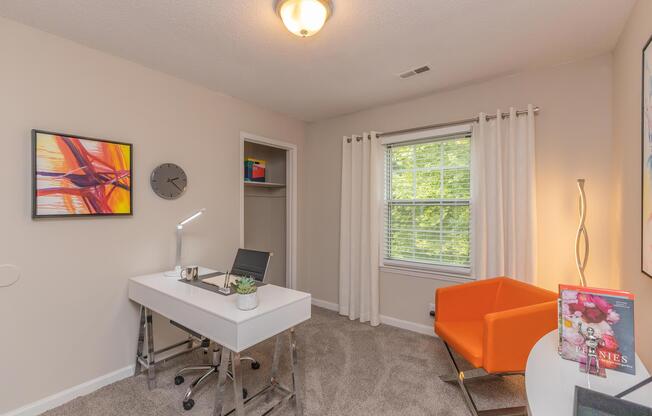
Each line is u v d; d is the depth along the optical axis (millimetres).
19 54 1816
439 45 2086
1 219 1764
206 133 2830
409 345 2775
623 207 1873
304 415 1847
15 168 1808
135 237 2340
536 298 2012
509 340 1747
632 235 1699
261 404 1951
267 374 2295
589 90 2270
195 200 2746
